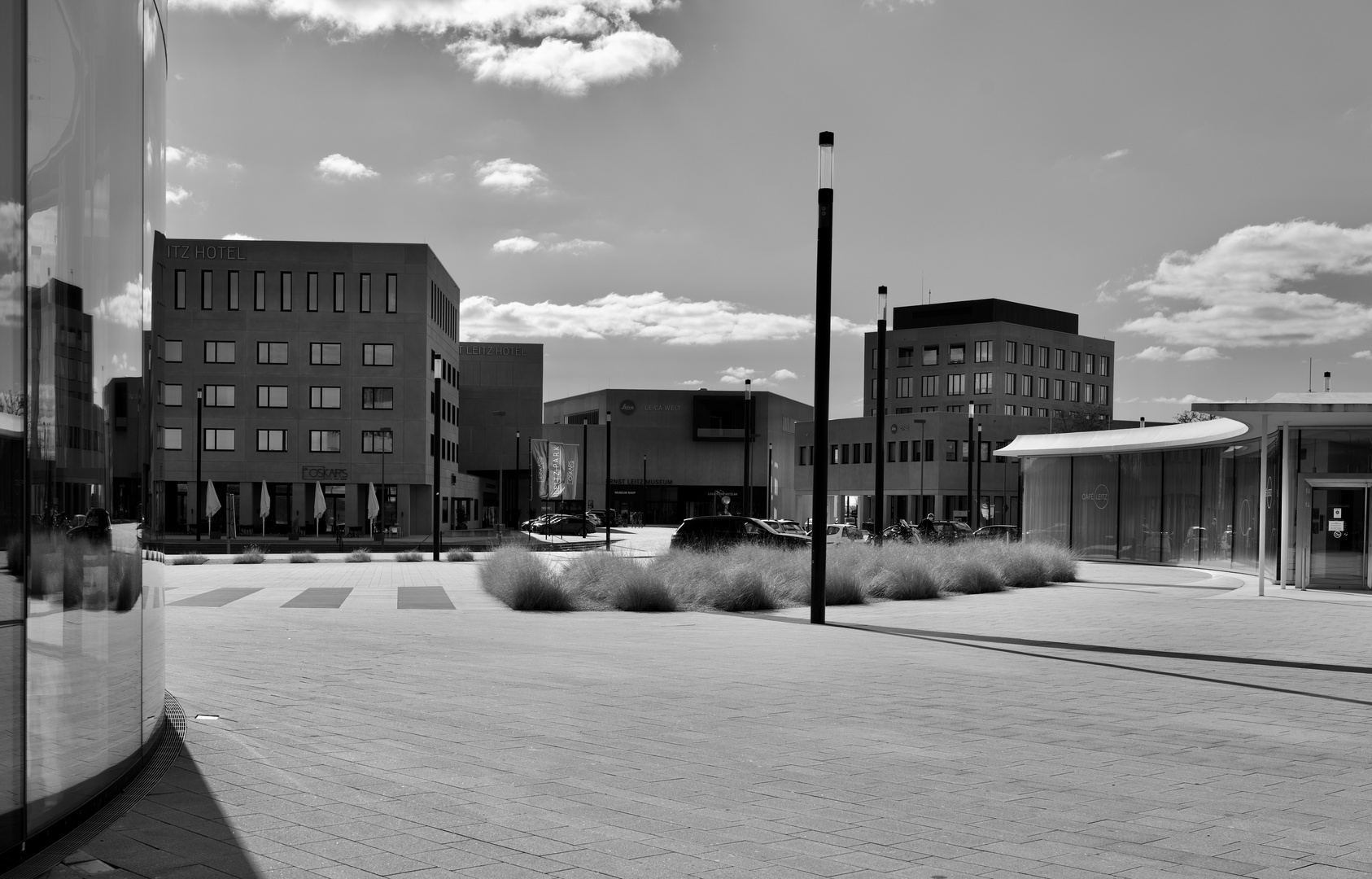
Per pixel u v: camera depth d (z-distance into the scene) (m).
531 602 19.45
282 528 77.69
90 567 5.83
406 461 78.38
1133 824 6.02
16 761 5.01
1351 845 5.66
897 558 24.70
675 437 131.38
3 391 4.92
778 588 21.44
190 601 21.05
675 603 19.77
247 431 77.44
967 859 5.32
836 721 8.95
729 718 8.99
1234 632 16.84
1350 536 26.86
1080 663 12.98
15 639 5.00
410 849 5.29
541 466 91.50
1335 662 13.42
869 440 97.25
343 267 78.44
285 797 6.21
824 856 5.30
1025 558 28.97
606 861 5.16
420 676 11.00
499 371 117.25
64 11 5.59
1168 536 39.56
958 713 9.45
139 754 6.70
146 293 6.83
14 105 5.06
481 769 7.01
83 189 5.80
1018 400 126.25
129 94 6.49
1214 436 34.06
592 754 7.50
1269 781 7.09
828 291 18.16
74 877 4.80
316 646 13.41
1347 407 24.23
